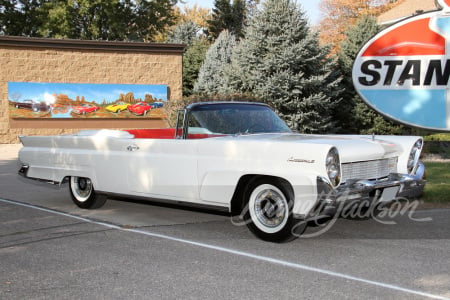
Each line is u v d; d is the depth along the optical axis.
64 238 5.48
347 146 4.97
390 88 10.56
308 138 5.45
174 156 5.70
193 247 5.05
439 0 10.16
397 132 17.59
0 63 18.48
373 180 5.26
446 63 10.27
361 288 3.81
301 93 14.76
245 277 4.10
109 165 6.45
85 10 31.97
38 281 4.06
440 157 12.30
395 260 4.52
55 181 7.28
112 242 5.29
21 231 5.82
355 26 18.48
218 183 5.27
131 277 4.13
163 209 7.22
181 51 20.77
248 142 5.07
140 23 35.97
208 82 25.94
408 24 10.37
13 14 35.12
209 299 3.62
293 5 15.27
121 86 19.98
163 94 20.56
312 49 15.05
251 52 15.19
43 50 19.00
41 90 19.00
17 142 18.86
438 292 3.71
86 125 19.70
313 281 3.98
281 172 4.80
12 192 8.96
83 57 19.53
